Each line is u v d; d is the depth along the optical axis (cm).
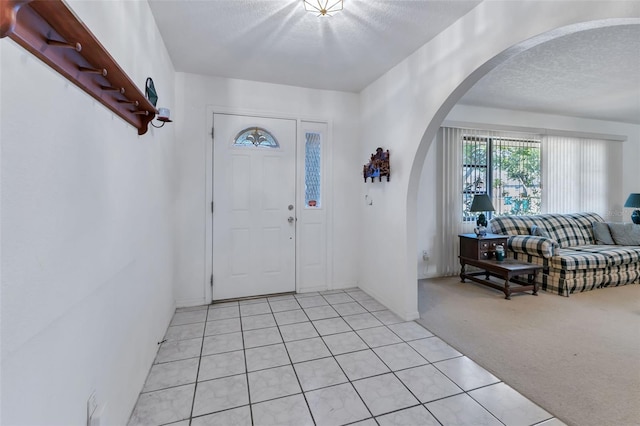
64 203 89
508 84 346
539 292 352
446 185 419
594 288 358
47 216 80
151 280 195
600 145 509
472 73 201
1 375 63
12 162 67
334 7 186
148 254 187
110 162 125
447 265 422
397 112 284
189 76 299
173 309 286
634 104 421
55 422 83
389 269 298
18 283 69
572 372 190
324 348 220
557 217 443
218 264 316
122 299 138
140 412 154
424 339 233
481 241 376
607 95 383
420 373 188
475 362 201
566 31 152
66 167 90
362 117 354
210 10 197
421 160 263
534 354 212
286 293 342
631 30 232
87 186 103
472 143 432
